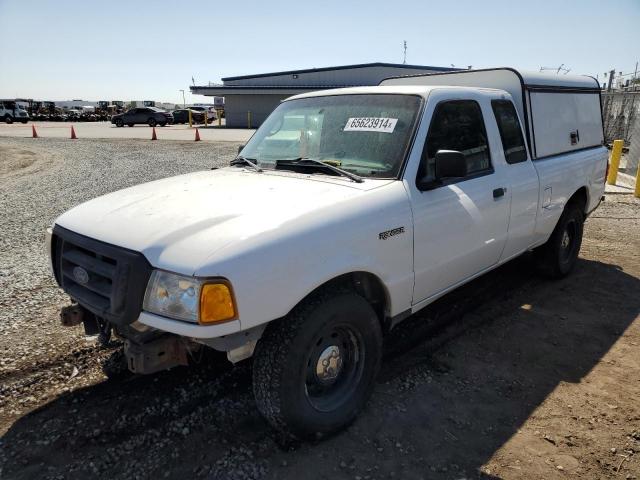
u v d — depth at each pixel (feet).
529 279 18.45
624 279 18.56
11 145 73.82
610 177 39.27
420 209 10.73
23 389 11.12
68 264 9.66
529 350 13.24
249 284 7.88
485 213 12.68
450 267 11.98
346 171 11.12
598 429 10.06
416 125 11.16
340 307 9.11
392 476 8.75
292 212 8.95
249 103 145.89
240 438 9.62
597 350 13.28
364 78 133.18
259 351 8.79
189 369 12.02
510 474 8.85
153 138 84.94
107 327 9.68
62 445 9.41
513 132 14.46
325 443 9.55
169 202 9.83
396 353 13.05
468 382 11.69
